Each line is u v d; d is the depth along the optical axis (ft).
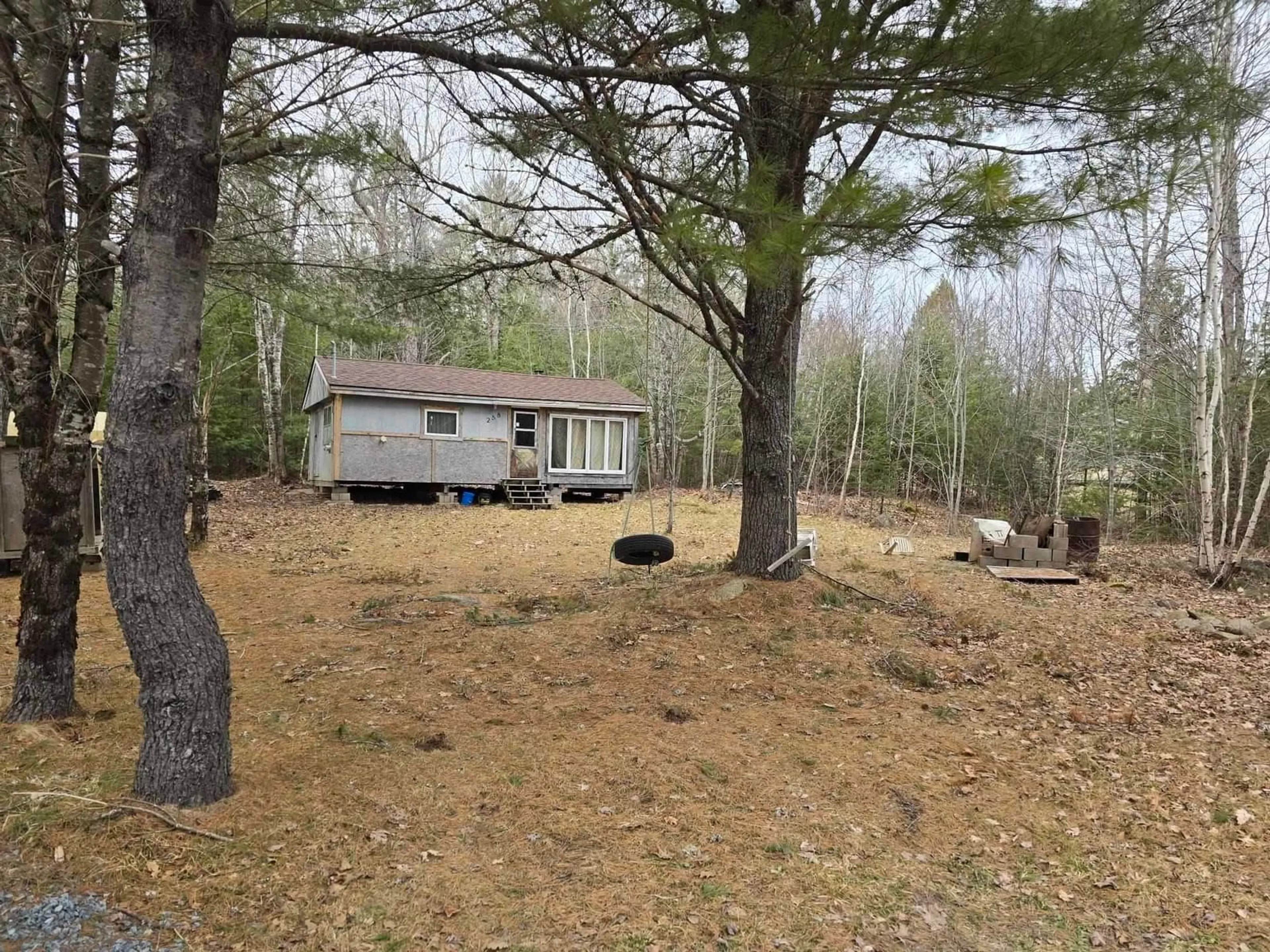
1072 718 15.85
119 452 9.03
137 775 9.82
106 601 22.74
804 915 8.64
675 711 14.62
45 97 11.84
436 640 18.89
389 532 43.01
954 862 10.10
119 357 8.97
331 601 23.82
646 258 14.48
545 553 37.17
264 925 7.74
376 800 10.48
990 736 14.53
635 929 8.16
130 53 15.16
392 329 23.32
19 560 26.66
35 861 8.36
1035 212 11.12
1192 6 12.01
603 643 18.71
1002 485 73.05
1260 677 19.30
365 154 15.51
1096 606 27.30
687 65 11.62
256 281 20.79
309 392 66.39
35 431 12.39
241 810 9.76
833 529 52.54
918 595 26.35
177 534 9.51
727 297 20.25
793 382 23.63
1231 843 10.87
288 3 12.41
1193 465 47.32
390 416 56.39
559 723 13.87
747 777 12.09
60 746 11.39
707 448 76.95
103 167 12.62
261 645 18.25
